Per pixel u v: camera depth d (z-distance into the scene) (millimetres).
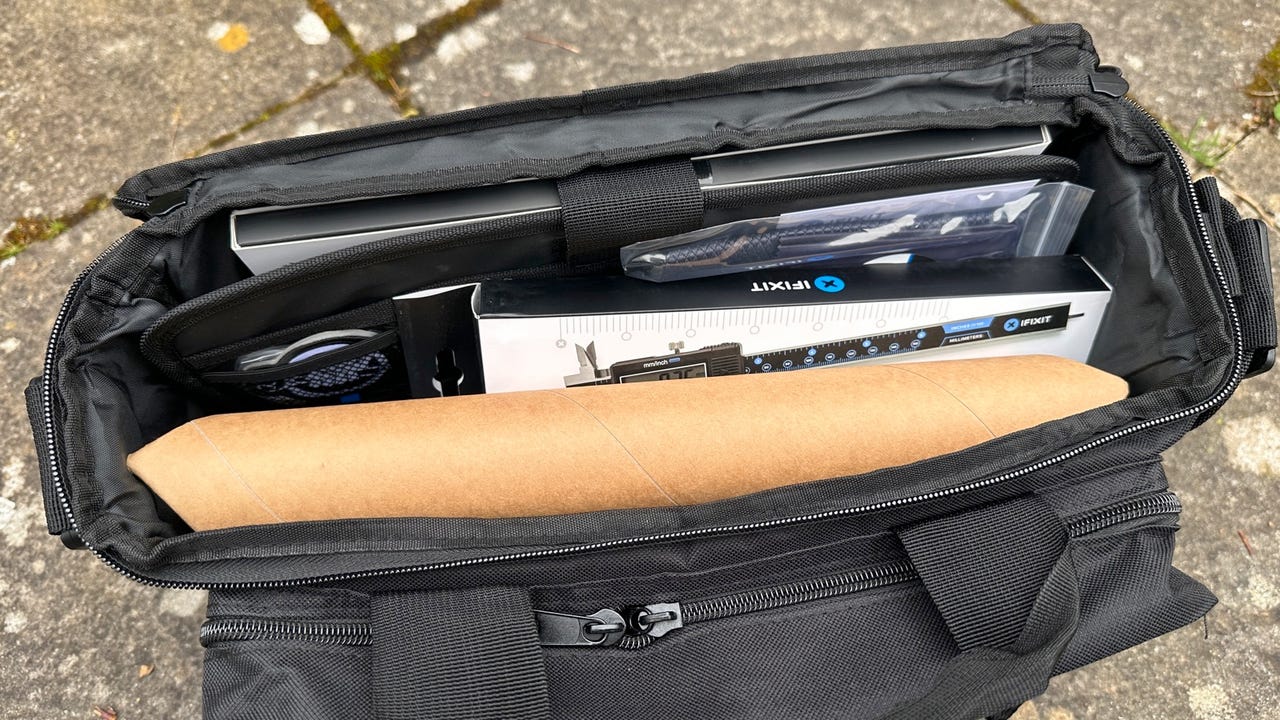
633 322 679
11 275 1100
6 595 978
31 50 1184
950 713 534
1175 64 1223
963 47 672
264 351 688
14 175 1137
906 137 670
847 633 624
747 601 623
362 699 586
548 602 613
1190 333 651
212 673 597
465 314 709
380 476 619
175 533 644
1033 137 679
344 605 596
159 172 627
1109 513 629
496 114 653
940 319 712
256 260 634
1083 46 683
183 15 1209
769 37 1252
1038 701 976
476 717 556
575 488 632
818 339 712
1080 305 723
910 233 718
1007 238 745
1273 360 646
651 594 621
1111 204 706
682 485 638
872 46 1249
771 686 614
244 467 611
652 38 1246
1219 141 1190
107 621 975
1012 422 654
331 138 641
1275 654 990
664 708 611
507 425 639
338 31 1216
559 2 1249
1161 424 619
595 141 654
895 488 601
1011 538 599
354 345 700
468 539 585
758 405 655
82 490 576
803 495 602
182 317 608
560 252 679
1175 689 979
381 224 632
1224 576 1020
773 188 649
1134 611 623
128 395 642
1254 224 653
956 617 589
